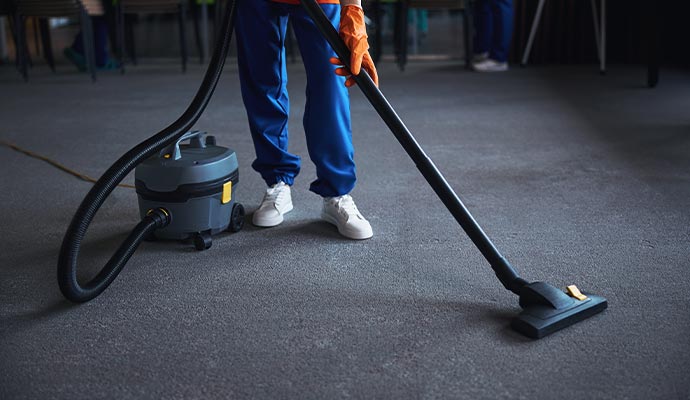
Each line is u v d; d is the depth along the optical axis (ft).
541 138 9.23
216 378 3.71
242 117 11.06
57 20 30.81
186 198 5.37
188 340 4.13
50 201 6.93
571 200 6.64
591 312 4.31
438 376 3.70
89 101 12.72
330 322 4.32
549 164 7.95
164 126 10.46
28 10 15.01
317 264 5.24
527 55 16.22
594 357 3.85
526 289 4.30
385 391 3.57
